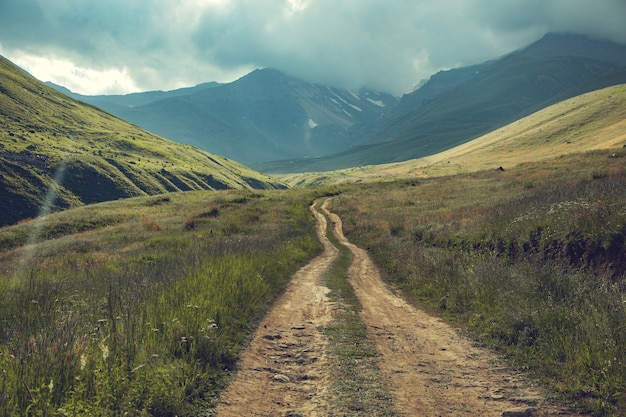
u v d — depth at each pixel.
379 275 18.28
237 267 13.10
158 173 182.00
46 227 43.09
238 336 8.16
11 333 5.74
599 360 5.97
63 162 149.38
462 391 5.89
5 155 142.75
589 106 187.12
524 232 14.53
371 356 7.47
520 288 10.25
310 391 5.93
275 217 40.94
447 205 37.72
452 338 8.73
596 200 13.87
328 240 33.25
